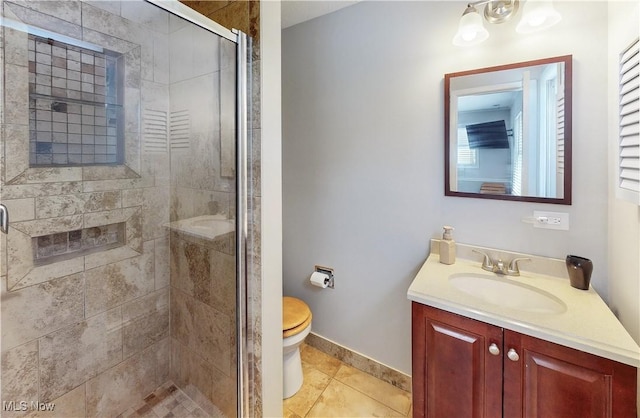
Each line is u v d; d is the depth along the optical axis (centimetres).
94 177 131
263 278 131
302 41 202
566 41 125
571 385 90
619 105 104
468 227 151
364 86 178
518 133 135
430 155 159
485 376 105
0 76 104
